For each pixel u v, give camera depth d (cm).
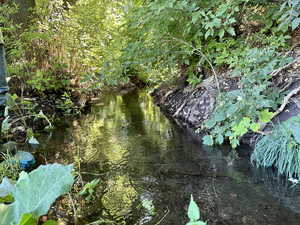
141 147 316
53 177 92
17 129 353
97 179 242
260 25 396
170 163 270
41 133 370
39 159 286
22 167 263
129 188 227
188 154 290
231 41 376
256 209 192
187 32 363
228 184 227
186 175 245
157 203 204
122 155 294
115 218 189
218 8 337
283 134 246
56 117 436
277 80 327
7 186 120
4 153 291
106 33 542
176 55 411
